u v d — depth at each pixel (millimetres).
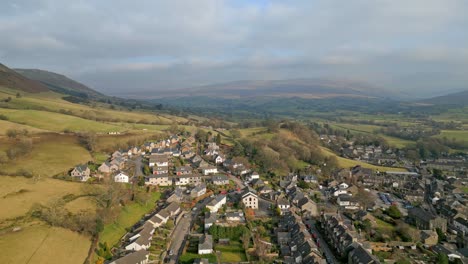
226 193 183250
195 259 107562
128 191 160000
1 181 141000
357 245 113750
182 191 178125
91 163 197125
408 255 121875
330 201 185375
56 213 120000
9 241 101625
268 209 163625
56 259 100188
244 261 111688
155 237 125438
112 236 123375
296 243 119625
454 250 122188
